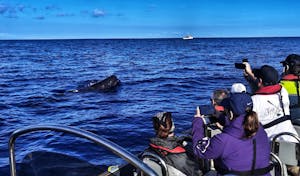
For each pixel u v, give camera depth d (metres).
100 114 18.30
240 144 3.77
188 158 4.26
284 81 5.95
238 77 35.38
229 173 3.82
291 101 5.87
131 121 16.34
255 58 63.59
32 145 12.05
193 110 18.80
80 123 16.38
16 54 92.19
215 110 4.84
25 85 32.03
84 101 22.69
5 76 40.00
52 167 3.82
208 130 4.80
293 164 4.69
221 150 3.80
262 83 5.03
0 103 22.30
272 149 4.75
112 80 28.00
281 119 4.95
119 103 21.62
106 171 4.56
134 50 109.50
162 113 4.22
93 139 3.14
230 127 3.84
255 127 3.72
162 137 4.20
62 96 24.86
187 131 6.04
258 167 3.79
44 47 146.00
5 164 10.52
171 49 113.88
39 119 17.66
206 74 38.81
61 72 44.38
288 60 5.99
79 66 53.22
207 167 4.64
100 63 58.88
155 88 28.27
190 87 28.69
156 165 4.14
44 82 34.19
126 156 2.97
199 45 151.25
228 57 69.94
